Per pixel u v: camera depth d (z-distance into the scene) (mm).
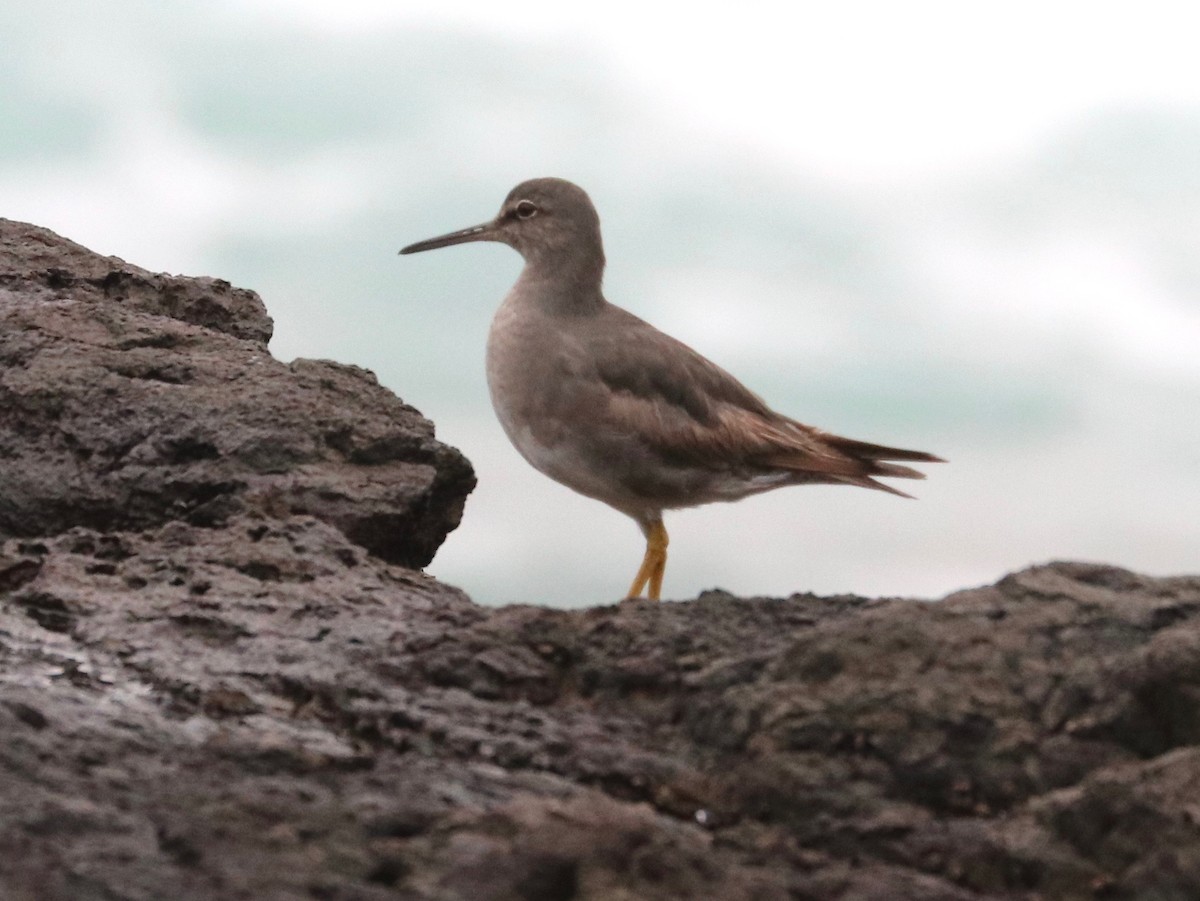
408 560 16219
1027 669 11133
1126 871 9672
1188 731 10508
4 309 17625
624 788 10789
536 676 12328
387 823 9484
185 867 8805
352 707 11508
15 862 8500
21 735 10023
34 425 16328
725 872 9211
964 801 10547
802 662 11430
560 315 17375
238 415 16266
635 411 16703
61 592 13180
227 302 19125
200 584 13414
